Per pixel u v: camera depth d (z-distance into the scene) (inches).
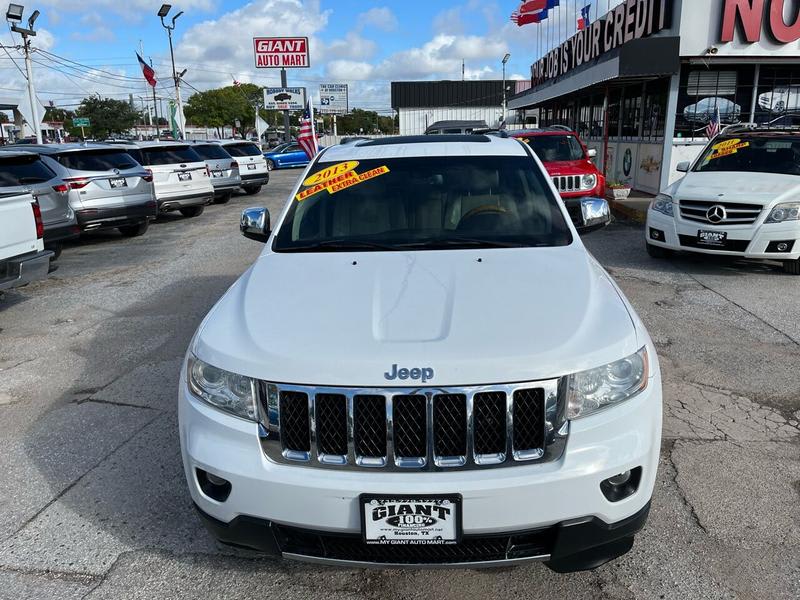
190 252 413.7
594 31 701.3
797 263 295.7
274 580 108.7
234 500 92.7
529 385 88.7
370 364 89.4
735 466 138.5
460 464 88.7
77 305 289.6
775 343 211.2
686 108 613.0
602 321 100.7
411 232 136.4
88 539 120.1
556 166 454.9
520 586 105.8
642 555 111.4
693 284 288.7
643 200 558.3
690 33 545.3
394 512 87.6
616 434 91.7
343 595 105.1
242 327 103.2
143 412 174.1
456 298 105.3
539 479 87.3
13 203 245.3
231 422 94.2
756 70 598.5
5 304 296.2
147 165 558.9
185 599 104.6
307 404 90.6
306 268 122.5
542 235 134.7
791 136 342.6
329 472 89.9
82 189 434.6
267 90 1579.7
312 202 147.2
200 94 2470.5
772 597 101.1
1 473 144.5
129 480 139.9
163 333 242.5
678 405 168.4
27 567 112.6
